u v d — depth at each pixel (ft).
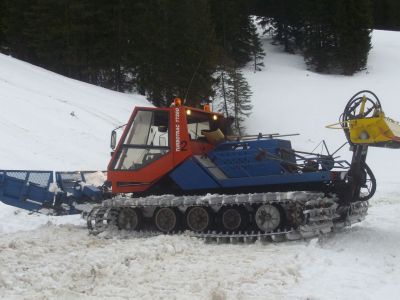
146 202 29.55
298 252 24.07
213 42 132.46
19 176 34.86
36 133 69.97
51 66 149.18
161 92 126.82
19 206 34.24
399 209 41.39
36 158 59.47
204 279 19.44
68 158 63.93
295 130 133.08
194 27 125.59
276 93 157.28
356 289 18.20
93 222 33.06
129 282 19.21
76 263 22.18
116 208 31.27
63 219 38.40
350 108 27.53
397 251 24.43
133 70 136.87
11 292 17.93
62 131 74.84
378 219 36.06
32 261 23.08
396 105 140.46
